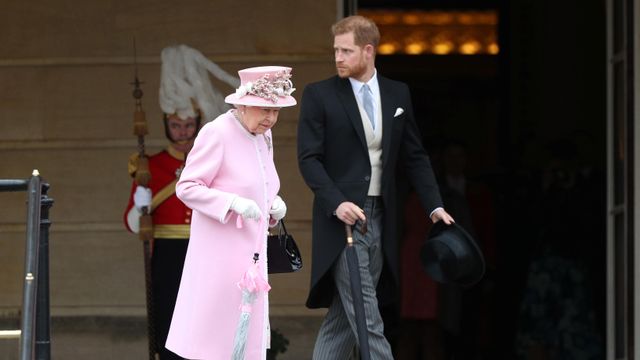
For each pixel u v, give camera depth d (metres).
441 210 24.16
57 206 31.28
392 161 23.95
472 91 46.19
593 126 41.47
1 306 31.14
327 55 31.00
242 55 30.97
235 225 20.98
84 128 31.27
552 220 36.56
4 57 31.22
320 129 23.70
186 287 21.23
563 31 42.16
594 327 35.69
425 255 24.25
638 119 28.86
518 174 41.12
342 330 24.28
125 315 31.27
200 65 30.14
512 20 43.34
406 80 46.59
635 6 28.80
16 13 31.20
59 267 31.27
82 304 31.28
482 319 39.16
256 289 20.83
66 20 31.19
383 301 24.38
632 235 28.92
